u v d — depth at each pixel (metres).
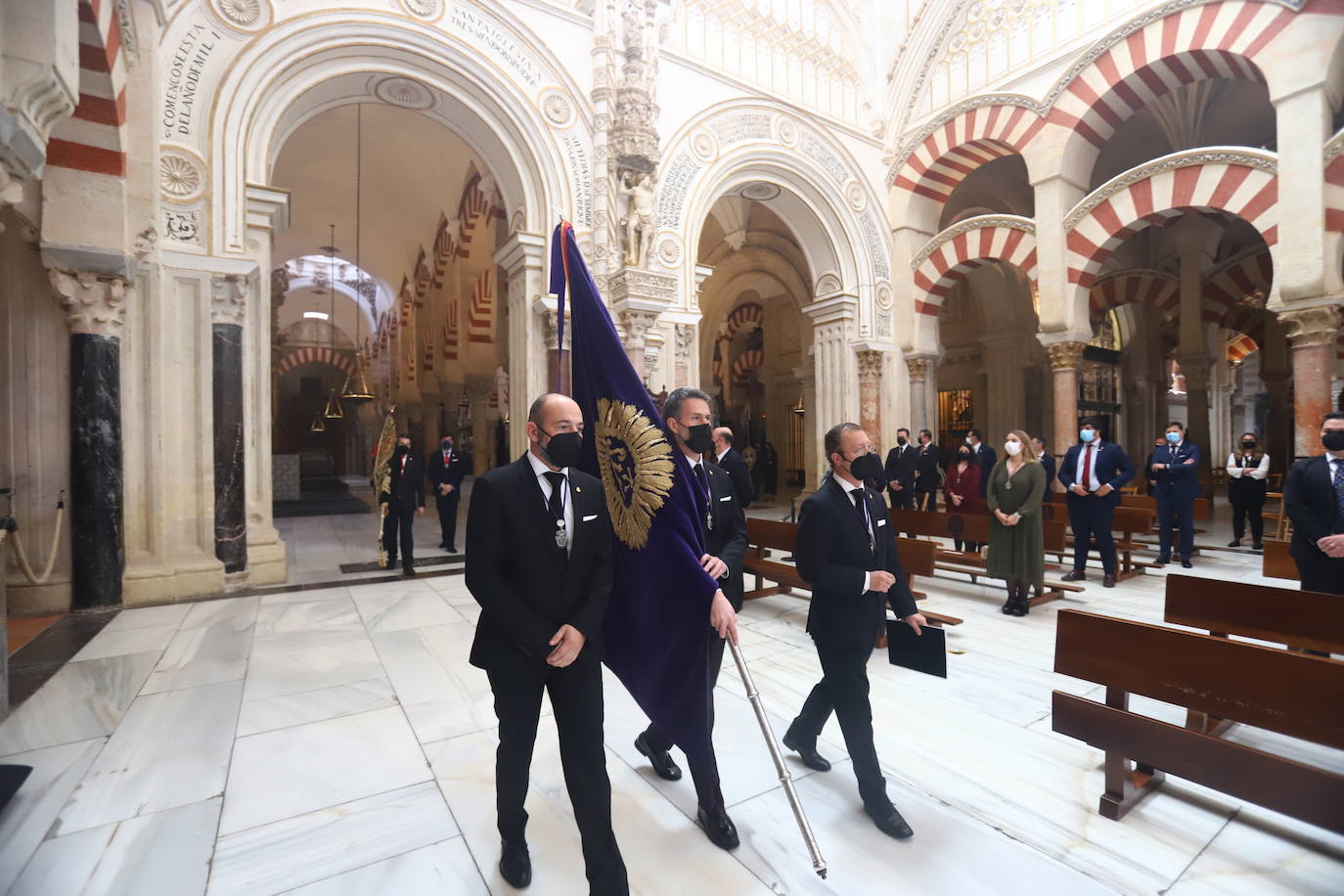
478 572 2.02
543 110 8.28
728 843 2.30
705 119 9.84
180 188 6.25
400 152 14.13
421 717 3.49
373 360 26.77
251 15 6.62
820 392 12.25
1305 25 7.76
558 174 8.36
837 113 11.74
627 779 2.83
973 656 4.47
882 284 12.09
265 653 4.52
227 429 6.39
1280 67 7.95
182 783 2.79
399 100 8.08
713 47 10.14
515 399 8.62
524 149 8.24
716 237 17.28
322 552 8.88
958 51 11.37
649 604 2.32
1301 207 7.80
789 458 21.05
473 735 3.29
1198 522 11.59
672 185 9.48
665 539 2.29
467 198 14.17
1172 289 15.23
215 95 6.41
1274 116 12.59
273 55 6.70
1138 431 17.75
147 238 5.94
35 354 5.66
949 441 18.23
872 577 2.42
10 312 5.59
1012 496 5.50
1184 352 14.52
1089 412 16.69
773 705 3.64
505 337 14.15
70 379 5.61
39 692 3.81
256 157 6.75
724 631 2.13
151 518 6.05
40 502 5.66
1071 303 10.00
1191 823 2.47
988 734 3.26
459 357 15.94
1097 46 9.52
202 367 6.29
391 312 22.89
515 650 2.10
